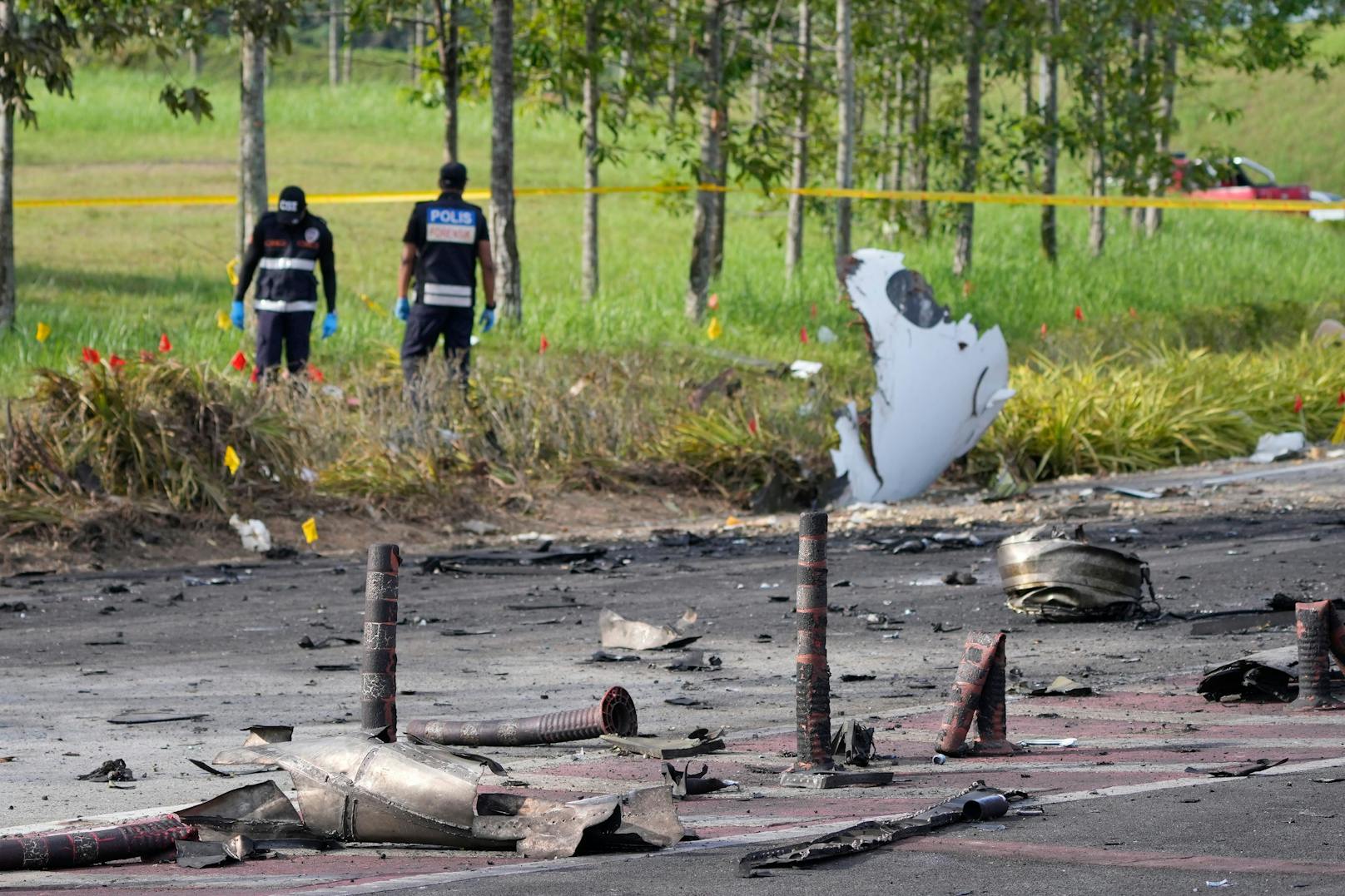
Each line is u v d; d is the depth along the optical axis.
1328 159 178.62
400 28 75.75
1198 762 17.28
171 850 13.90
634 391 55.97
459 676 24.64
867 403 56.34
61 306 73.12
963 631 28.62
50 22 50.12
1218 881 12.13
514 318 68.38
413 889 12.48
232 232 106.19
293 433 46.31
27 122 50.66
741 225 128.50
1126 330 77.81
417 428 48.31
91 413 42.72
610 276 97.31
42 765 18.08
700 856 13.54
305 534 41.56
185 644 28.09
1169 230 126.75
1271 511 44.09
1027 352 74.44
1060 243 114.12
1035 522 43.78
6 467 40.91
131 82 165.50
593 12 73.19
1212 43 99.94
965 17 88.25
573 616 30.89
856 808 15.46
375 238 106.50
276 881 12.86
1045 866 12.78
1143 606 29.73
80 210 110.50
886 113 98.31
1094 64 93.12
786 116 81.12
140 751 18.95
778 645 27.50
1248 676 21.45
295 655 26.95
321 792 14.23
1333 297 98.25
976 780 16.72
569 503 48.12
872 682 24.00
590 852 13.80
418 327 51.19
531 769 17.80
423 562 38.19
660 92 75.19
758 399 56.12
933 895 12.09
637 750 18.52
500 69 67.81
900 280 49.97
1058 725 20.08
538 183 135.75
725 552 40.22
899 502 49.81
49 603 32.84
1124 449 58.81
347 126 154.12
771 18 80.94
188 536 40.56
